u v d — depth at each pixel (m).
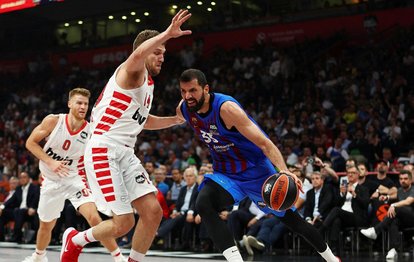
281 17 19.86
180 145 14.97
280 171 4.81
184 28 21.97
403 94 15.01
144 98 4.81
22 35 25.56
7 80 24.94
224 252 4.95
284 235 10.05
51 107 21.72
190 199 10.41
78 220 11.56
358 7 18.44
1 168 17.77
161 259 8.19
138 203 4.91
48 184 6.46
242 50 19.84
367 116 14.10
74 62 23.50
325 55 18.12
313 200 9.72
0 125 22.41
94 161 4.77
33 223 12.30
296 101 16.42
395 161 11.42
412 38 16.66
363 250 10.21
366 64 16.89
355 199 9.46
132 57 4.50
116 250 5.87
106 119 4.79
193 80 4.85
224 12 21.17
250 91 17.44
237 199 5.29
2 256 8.58
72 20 24.14
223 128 5.01
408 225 9.00
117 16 23.23
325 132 13.98
